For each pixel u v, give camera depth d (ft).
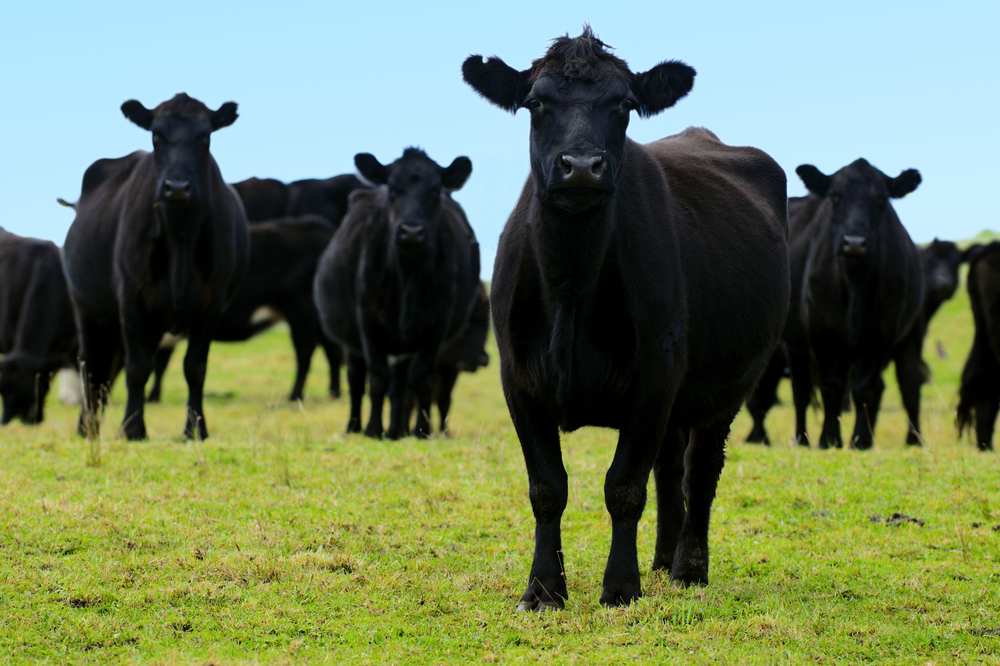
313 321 97.71
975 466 48.29
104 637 26.07
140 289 56.34
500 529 37.45
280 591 29.78
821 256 63.87
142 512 37.63
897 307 63.87
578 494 41.50
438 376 79.41
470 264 70.85
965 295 197.16
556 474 28.91
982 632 26.58
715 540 36.52
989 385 71.41
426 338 64.90
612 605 28.09
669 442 33.32
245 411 86.99
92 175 65.41
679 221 31.71
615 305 27.91
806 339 67.21
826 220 64.23
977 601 29.14
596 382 28.09
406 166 62.39
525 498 41.52
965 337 160.45
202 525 36.65
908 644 25.64
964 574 31.83
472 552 34.78
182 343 156.76
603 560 33.76
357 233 69.87
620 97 28.25
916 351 71.31
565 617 27.37
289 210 109.19
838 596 29.91
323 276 74.69
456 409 94.02
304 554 33.12
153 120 56.24
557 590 28.50
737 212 35.27
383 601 29.14
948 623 27.25
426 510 39.55
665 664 24.23
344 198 110.73
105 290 60.64
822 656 24.67
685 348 29.84
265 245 94.89
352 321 69.46
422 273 63.10
